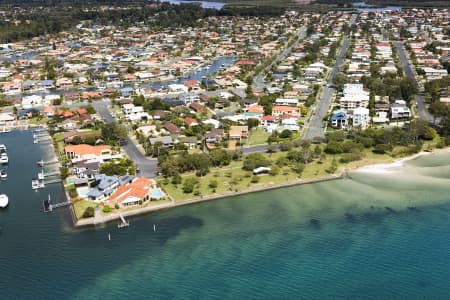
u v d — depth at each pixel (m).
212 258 121.00
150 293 108.69
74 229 135.00
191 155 175.38
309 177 167.12
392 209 144.62
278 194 156.00
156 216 141.88
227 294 108.12
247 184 161.12
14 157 192.50
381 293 108.25
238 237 130.12
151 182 161.62
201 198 151.25
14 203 151.75
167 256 122.12
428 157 188.12
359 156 183.50
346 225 135.62
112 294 108.50
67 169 173.62
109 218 138.75
